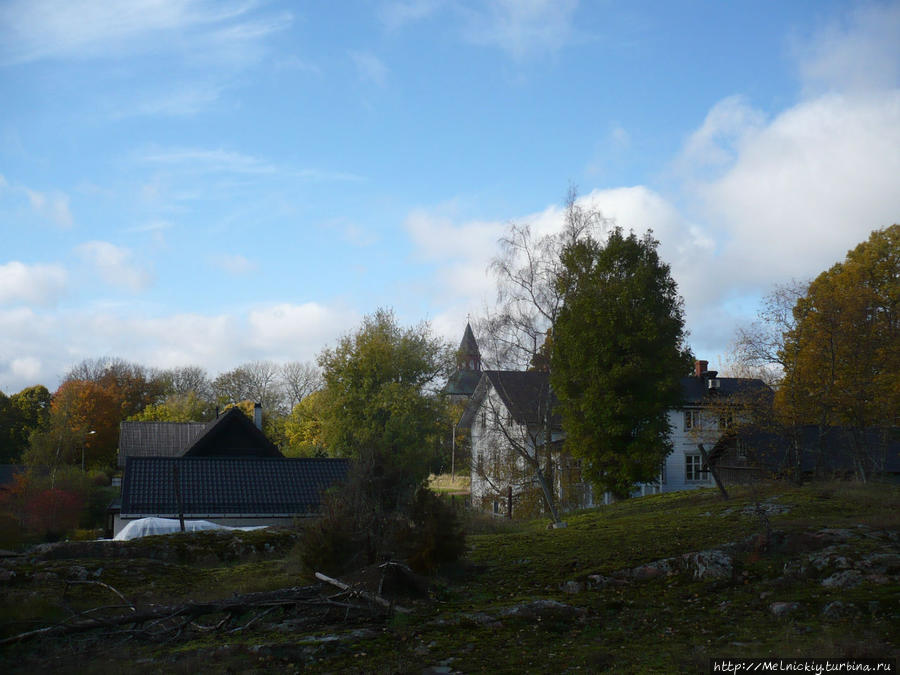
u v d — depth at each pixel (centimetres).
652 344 3428
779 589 1208
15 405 9775
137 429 5516
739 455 3444
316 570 1513
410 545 1528
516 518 3700
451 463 6231
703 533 1770
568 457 3866
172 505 3238
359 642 1048
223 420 4153
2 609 1319
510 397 4031
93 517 5575
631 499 3375
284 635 1127
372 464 1644
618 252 3594
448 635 1061
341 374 5928
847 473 3362
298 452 7575
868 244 4469
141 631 1191
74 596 1496
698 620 1080
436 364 6094
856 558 1285
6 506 5319
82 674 960
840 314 3177
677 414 4616
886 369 3192
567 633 1059
